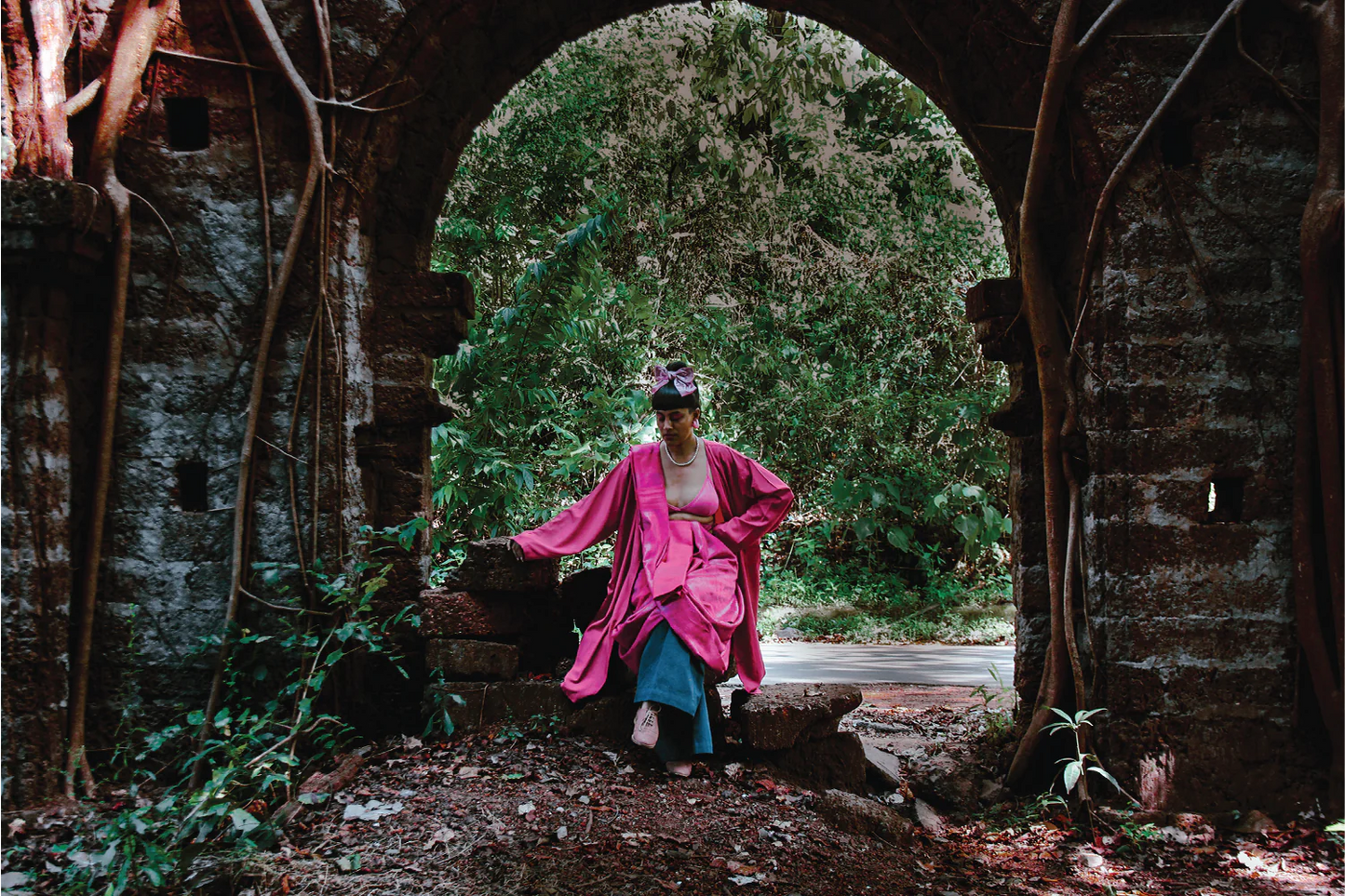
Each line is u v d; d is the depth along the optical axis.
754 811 3.35
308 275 4.07
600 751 3.72
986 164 4.50
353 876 2.79
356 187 4.16
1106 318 3.80
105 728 3.90
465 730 3.92
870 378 10.82
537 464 8.84
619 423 8.59
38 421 3.71
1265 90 3.81
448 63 4.37
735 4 9.82
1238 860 3.34
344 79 4.10
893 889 2.96
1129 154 3.74
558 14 4.58
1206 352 3.76
